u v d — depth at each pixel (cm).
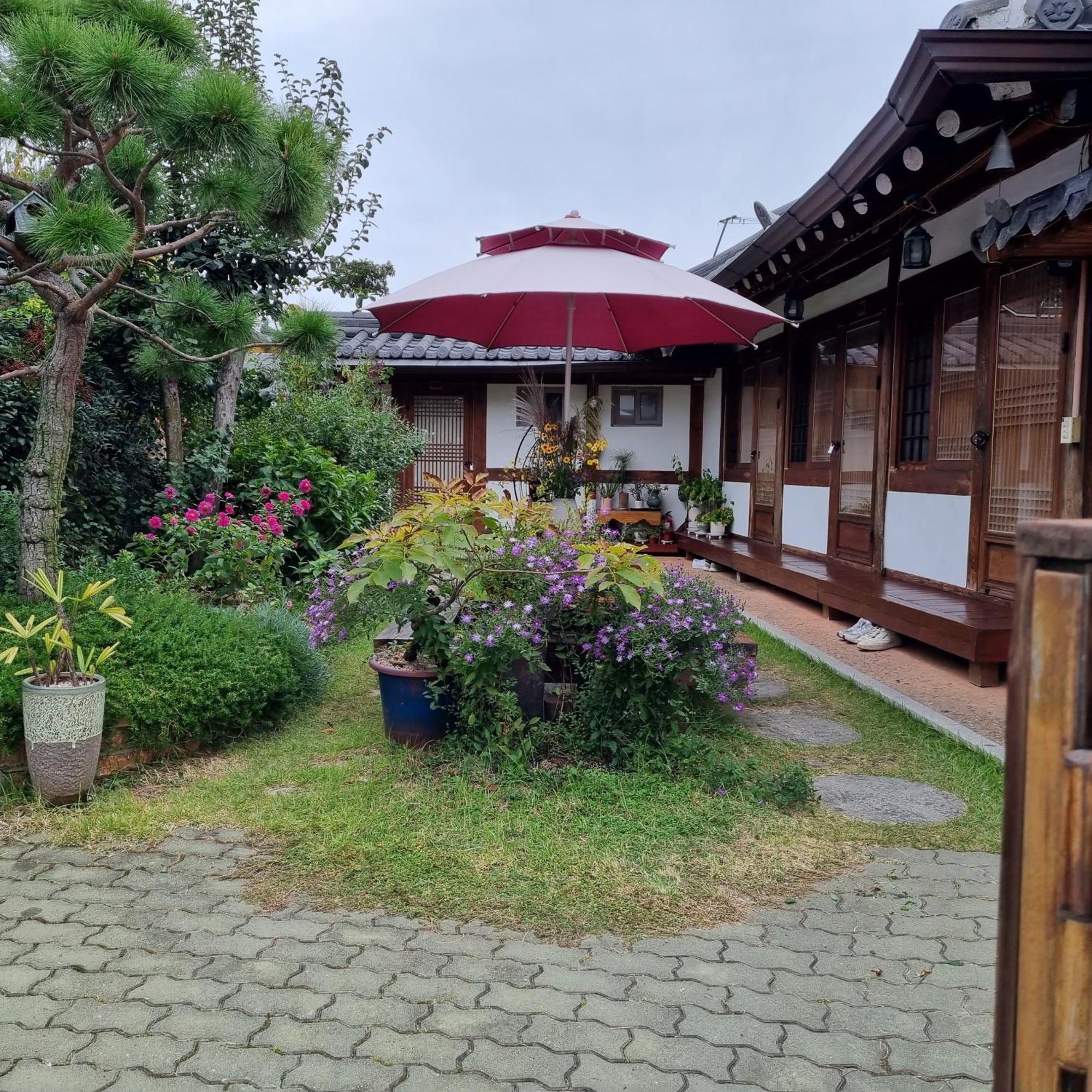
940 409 617
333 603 382
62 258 334
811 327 844
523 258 488
